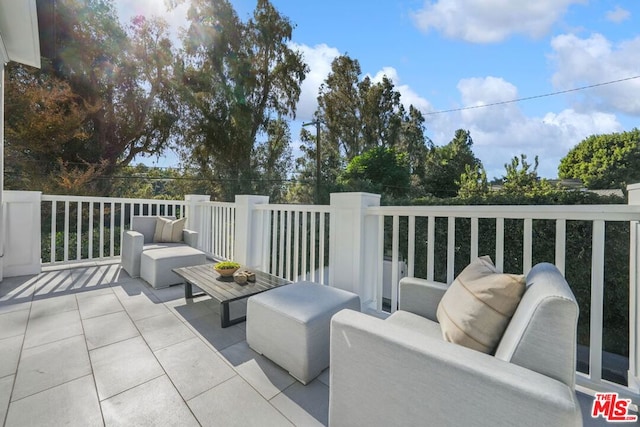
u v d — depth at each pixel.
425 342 0.97
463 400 0.86
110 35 9.37
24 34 3.23
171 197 10.87
